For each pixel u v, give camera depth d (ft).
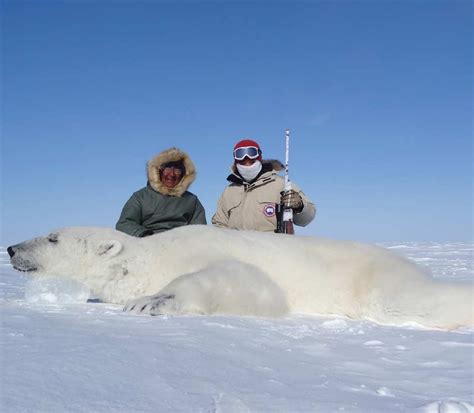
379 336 9.76
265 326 10.18
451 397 5.88
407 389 6.23
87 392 4.99
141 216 18.85
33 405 4.51
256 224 19.12
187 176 18.89
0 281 22.22
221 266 12.80
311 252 14.26
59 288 14.52
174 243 14.25
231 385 5.72
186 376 5.90
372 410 5.20
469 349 8.36
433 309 12.10
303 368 6.91
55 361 5.94
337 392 5.83
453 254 43.45
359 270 13.79
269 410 5.03
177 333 8.52
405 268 13.74
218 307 12.09
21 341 7.14
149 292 13.78
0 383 5.01
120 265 13.99
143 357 6.50
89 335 7.93
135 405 4.78
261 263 13.83
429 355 8.02
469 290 12.31
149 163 18.66
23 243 14.43
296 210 18.97
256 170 19.24
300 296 13.67
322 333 9.88
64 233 14.49
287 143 18.49
